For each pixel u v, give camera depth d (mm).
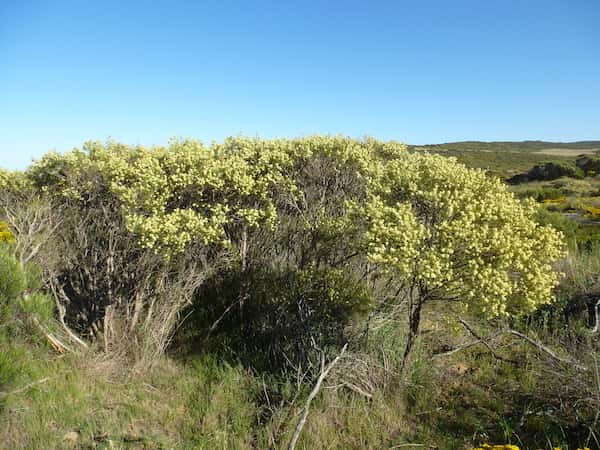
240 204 5516
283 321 5164
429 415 4098
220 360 4980
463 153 66938
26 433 3695
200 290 6012
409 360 4391
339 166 6297
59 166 5426
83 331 5297
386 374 4312
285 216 6168
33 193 5598
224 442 3654
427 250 3721
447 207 3918
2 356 3707
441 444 3701
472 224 3777
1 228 8383
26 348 4367
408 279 3846
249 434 3803
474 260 3531
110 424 3885
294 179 6156
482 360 4984
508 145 91188
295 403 3941
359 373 4293
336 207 6367
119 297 5039
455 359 5020
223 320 5840
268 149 6191
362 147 7074
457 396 4395
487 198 4051
